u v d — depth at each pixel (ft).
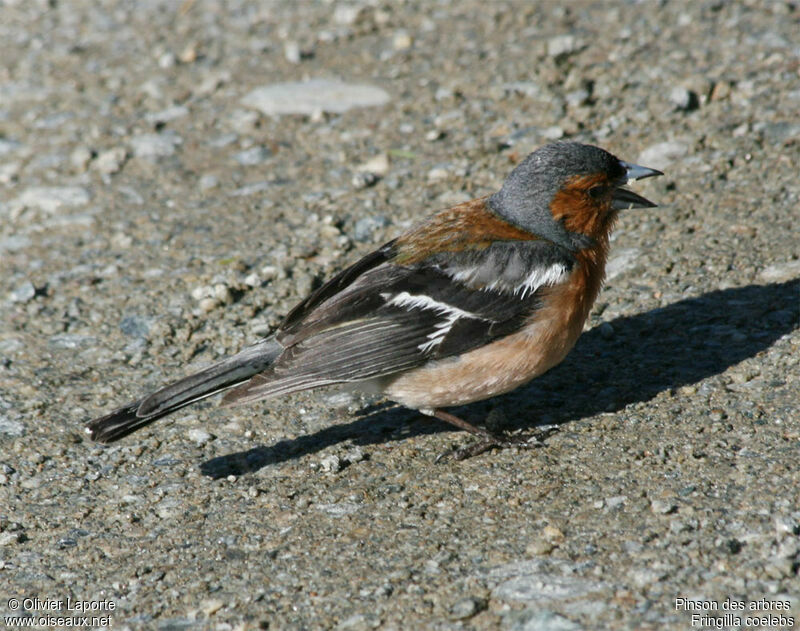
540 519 27.25
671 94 48.57
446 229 31.48
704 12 58.29
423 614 24.18
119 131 54.80
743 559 24.61
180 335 38.45
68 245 45.39
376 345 29.76
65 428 33.86
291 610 24.91
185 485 30.73
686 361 33.76
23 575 27.25
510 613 23.82
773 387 31.63
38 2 75.77
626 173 31.89
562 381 34.06
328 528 28.04
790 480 27.25
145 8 72.59
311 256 42.60
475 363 29.84
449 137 50.26
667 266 38.65
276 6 69.51
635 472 28.63
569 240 31.35
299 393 35.53
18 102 59.82
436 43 60.08
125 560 27.63
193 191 48.88
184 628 24.80
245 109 55.72
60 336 39.04
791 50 52.39
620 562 25.08
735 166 44.06
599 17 59.98
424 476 30.04
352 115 53.62
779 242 38.78
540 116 50.16
